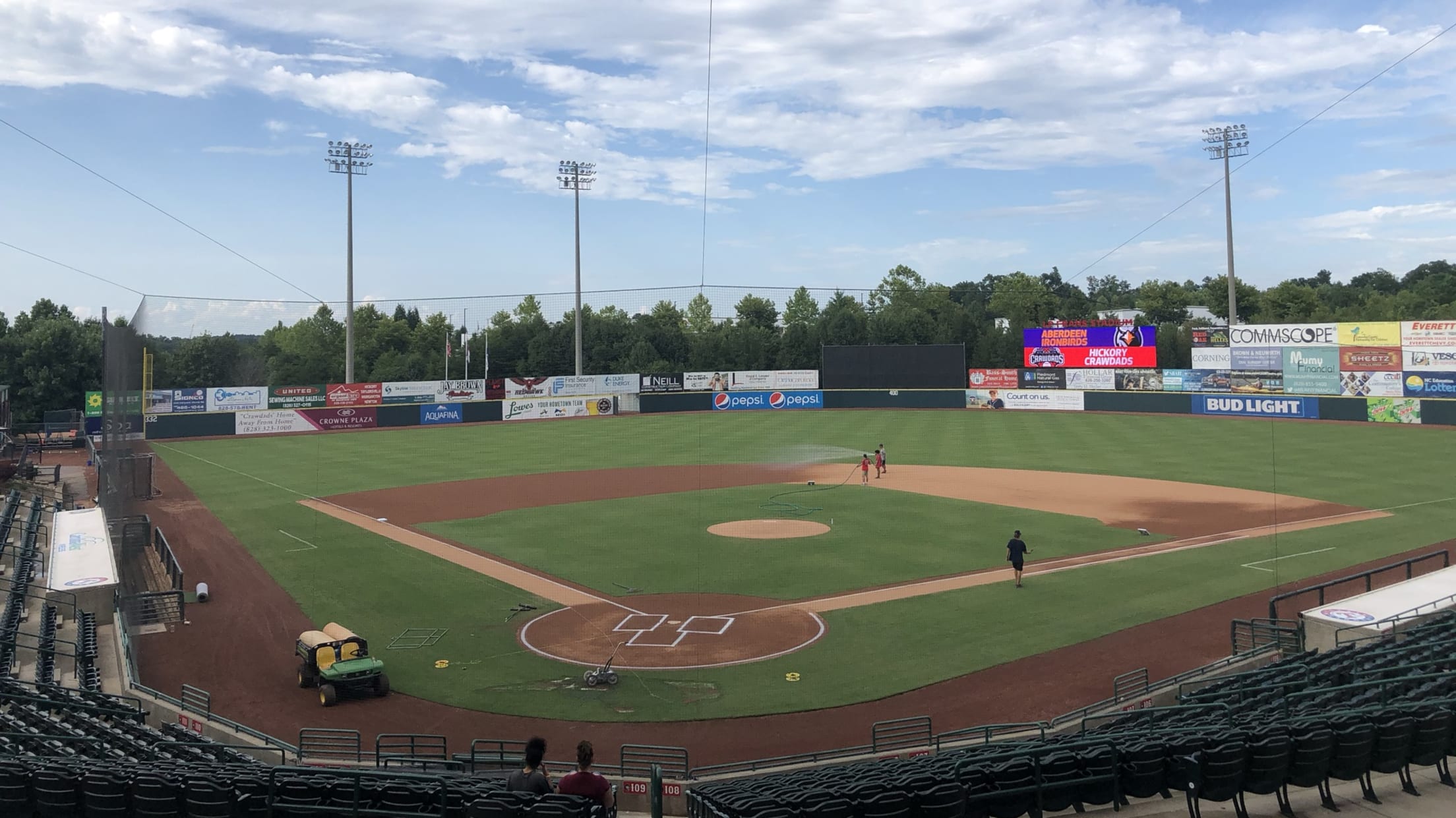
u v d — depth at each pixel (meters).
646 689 20.89
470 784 12.49
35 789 11.99
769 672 21.80
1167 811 12.07
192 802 11.50
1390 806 12.08
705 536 36.47
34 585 28.58
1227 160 84.44
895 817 11.01
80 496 48.84
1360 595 23.95
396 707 20.22
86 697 18.64
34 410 84.19
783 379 91.81
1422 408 67.06
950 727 18.59
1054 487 46.62
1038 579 29.31
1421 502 40.22
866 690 20.61
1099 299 182.12
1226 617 25.22
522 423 83.69
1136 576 29.50
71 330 85.88
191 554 34.19
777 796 11.82
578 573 30.86
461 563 32.47
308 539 36.59
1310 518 37.62
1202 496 43.16
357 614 26.77
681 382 91.56
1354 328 70.31
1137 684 20.56
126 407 26.56
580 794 11.37
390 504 44.06
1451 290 130.00
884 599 27.42
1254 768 11.59
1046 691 20.39
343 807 11.47
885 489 46.97
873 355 90.06
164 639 24.88
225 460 59.78
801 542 35.03
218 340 86.44
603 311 100.00
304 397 76.88
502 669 22.27
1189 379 79.00
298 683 21.72
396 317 114.62
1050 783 11.93
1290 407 73.62
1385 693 14.85
